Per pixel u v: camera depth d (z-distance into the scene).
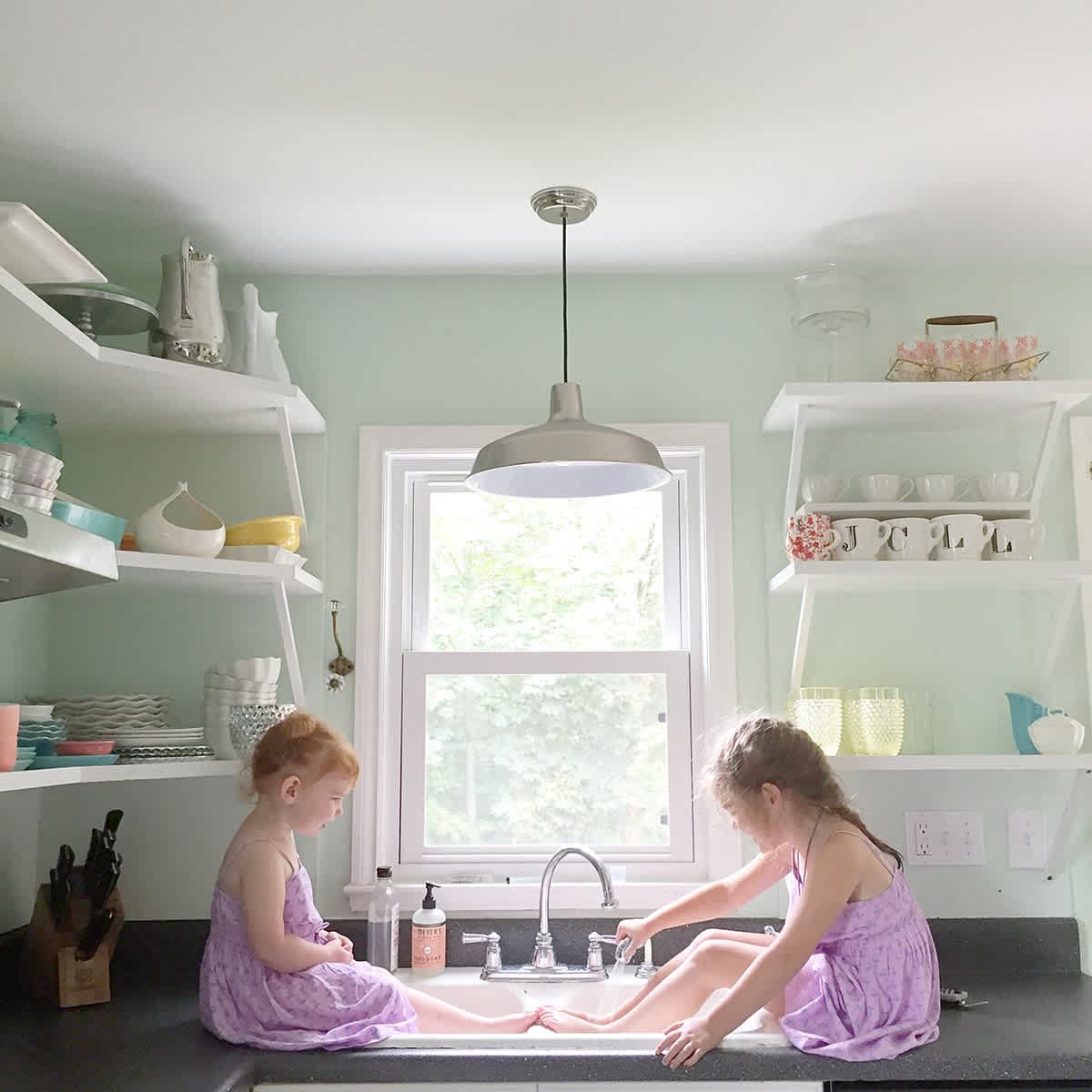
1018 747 2.50
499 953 2.48
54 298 2.13
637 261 2.69
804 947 1.94
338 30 1.76
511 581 2.77
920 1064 1.90
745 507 2.70
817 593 2.66
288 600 2.66
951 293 2.74
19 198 2.33
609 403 2.74
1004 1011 2.21
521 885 2.57
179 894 2.56
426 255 2.64
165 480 2.69
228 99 1.96
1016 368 2.52
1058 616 2.55
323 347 2.75
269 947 2.03
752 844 2.60
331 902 2.59
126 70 1.87
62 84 1.91
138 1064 1.87
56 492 2.08
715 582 2.66
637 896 2.55
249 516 2.68
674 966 2.30
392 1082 1.90
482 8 1.71
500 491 2.25
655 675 2.71
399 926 2.56
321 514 2.70
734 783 2.14
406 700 2.71
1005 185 2.30
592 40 1.79
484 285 2.77
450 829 2.68
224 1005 2.04
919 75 1.90
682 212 2.42
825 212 2.43
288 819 2.19
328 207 2.39
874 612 2.66
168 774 2.20
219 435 2.69
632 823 2.68
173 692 2.63
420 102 1.97
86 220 2.44
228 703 2.39
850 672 2.64
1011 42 1.80
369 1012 2.05
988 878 2.57
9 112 2.00
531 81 1.91
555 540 2.79
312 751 2.18
